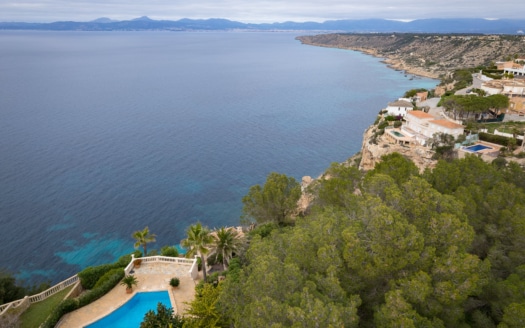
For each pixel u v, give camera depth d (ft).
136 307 125.90
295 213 176.35
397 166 134.10
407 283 73.61
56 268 206.28
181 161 354.95
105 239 232.73
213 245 144.15
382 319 70.38
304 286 77.87
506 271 92.73
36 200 268.00
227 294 89.61
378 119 337.72
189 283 138.10
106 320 119.44
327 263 80.69
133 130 439.22
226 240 142.00
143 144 393.50
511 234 97.86
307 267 86.38
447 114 306.14
